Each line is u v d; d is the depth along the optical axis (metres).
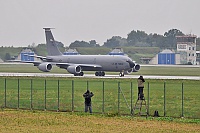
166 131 150.12
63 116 181.75
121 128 155.25
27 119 173.38
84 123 165.25
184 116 184.50
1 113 189.38
